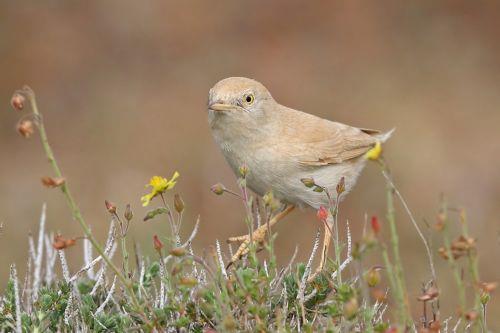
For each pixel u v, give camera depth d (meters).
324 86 18.14
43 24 18.73
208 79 18.31
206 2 19.39
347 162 9.01
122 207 14.66
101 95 17.88
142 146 16.70
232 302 5.79
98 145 16.81
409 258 12.71
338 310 5.71
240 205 14.83
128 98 17.80
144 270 6.62
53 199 14.70
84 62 18.48
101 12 19.09
